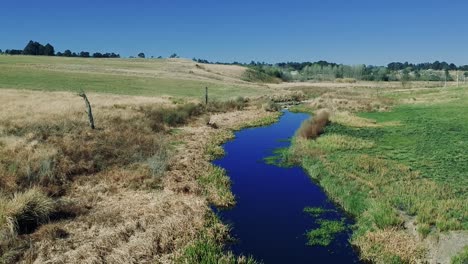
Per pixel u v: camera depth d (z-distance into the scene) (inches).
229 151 1252.5
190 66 5900.6
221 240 609.6
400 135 1346.0
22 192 684.7
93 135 1101.1
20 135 1036.5
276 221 689.0
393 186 763.4
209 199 778.2
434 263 506.0
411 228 586.9
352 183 812.6
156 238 572.7
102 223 610.5
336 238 620.7
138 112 1585.9
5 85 2470.5
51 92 2148.1
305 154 1118.4
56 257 504.7
